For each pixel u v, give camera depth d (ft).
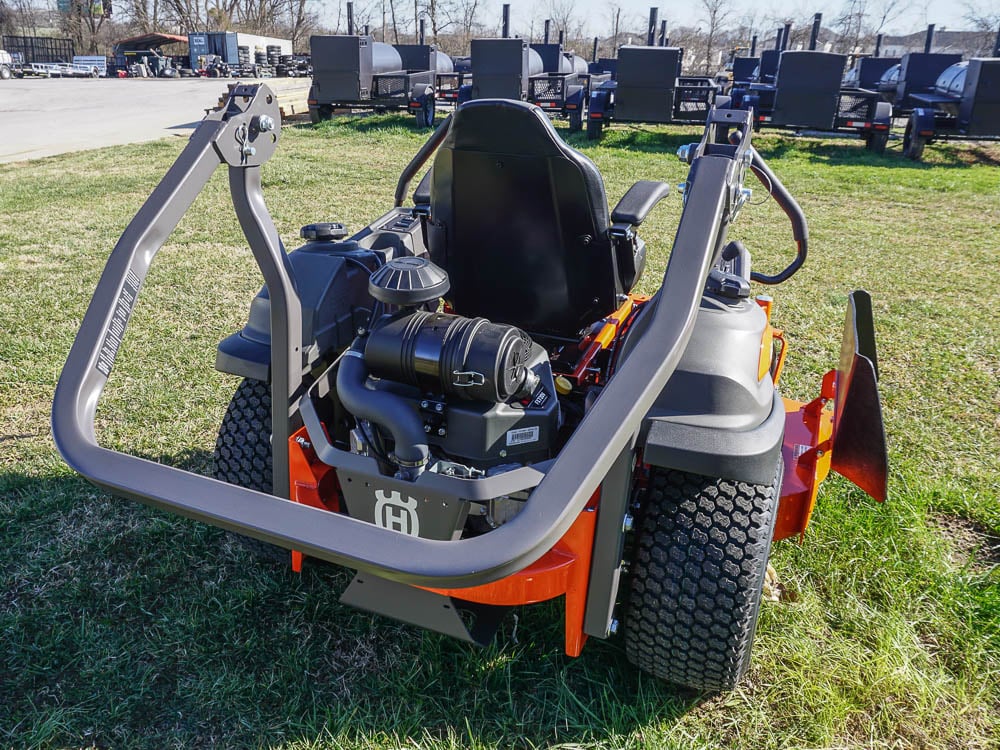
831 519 9.54
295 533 4.62
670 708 7.15
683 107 46.65
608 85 51.65
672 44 164.04
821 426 8.59
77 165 36.70
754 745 6.82
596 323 9.17
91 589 8.46
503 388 6.39
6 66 126.41
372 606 6.81
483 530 7.22
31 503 9.84
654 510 6.61
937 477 10.77
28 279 18.65
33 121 56.29
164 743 6.73
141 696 7.18
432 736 6.85
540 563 6.31
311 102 52.95
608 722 7.01
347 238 8.84
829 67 43.73
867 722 7.06
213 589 8.50
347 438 7.97
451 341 6.41
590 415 4.99
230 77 138.00
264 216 6.70
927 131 43.16
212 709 7.07
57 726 6.82
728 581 6.34
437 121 54.75
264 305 7.89
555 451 7.39
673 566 6.44
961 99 43.60
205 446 11.27
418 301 6.64
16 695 7.16
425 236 9.70
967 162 44.21
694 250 5.79
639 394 5.08
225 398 12.65
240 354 7.63
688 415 6.36
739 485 6.53
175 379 13.26
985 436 12.05
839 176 37.99
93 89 90.58
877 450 7.36
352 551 4.47
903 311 17.76
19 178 33.01
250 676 7.40
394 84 54.80
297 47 206.08
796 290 19.21
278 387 6.98
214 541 9.27
